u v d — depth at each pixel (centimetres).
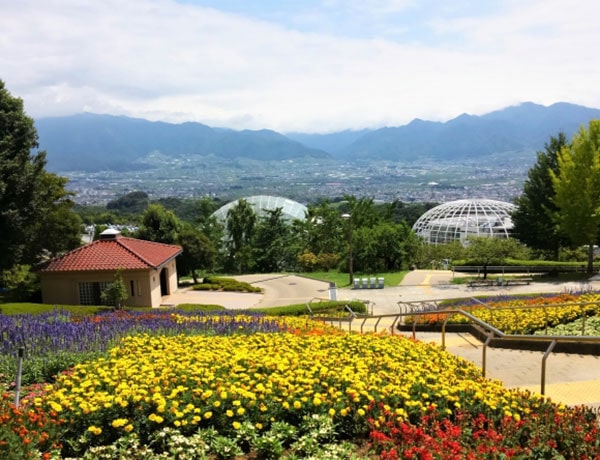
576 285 3130
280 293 3703
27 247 3500
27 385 966
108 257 3059
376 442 661
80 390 777
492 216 6038
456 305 2311
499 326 1573
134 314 2031
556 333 1486
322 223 5916
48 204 3559
